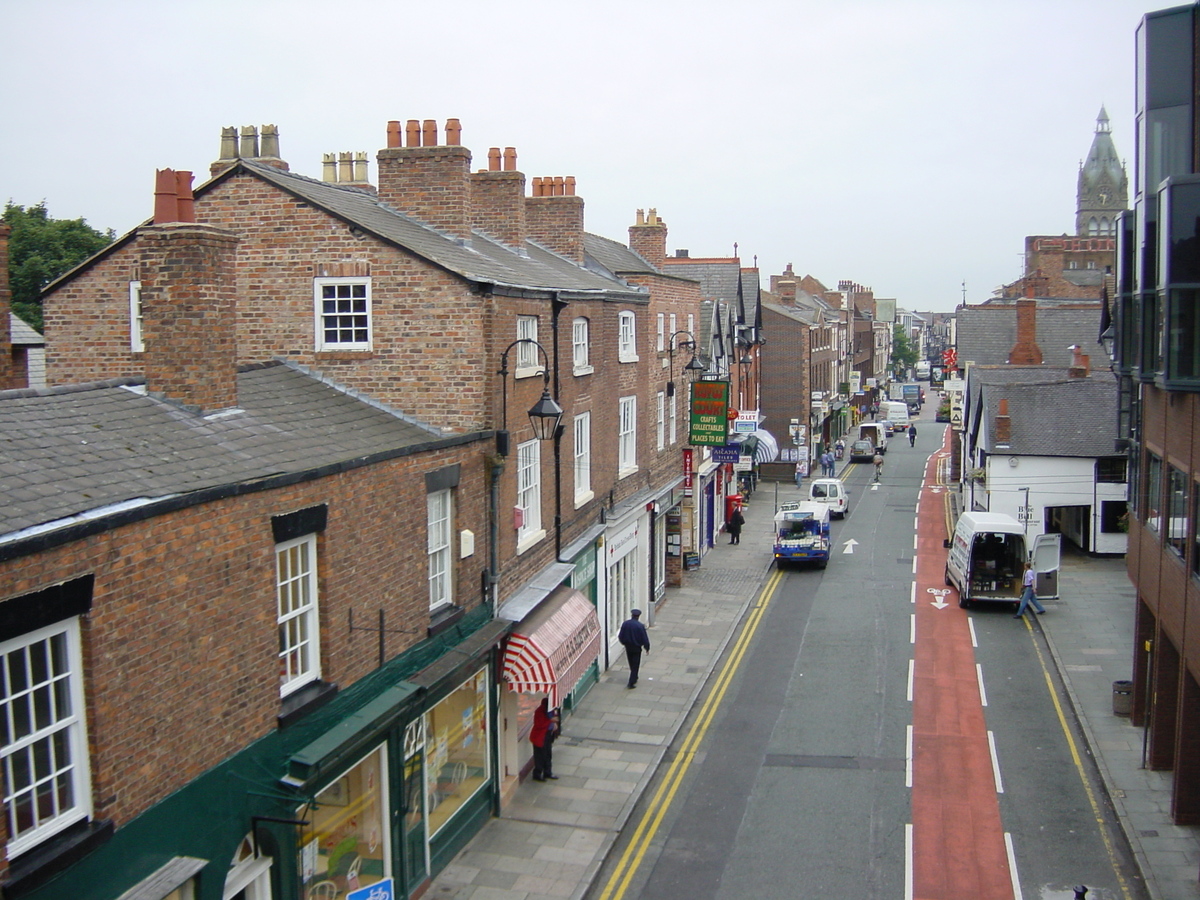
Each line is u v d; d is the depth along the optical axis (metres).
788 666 24.69
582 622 19.08
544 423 16.91
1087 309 53.12
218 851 9.67
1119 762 18.53
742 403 49.53
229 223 16.66
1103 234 116.81
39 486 8.42
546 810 16.64
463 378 16.00
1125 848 15.41
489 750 16.30
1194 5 15.91
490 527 16.19
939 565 36.41
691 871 14.74
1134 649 20.55
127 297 17.08
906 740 19.81
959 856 15.12
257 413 12.66
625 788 17.52
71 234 36.09
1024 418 38.00
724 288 48.44
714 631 27.67
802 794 17.36
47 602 7.56
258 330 16.72
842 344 88.50
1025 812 16.64
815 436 66.62
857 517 47.50
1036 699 22.17
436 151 19.36
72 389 10.90
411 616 13.59
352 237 16.23
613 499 24.84
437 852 14.38
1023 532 29.41
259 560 10.26
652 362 29.64
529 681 16.42
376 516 12.58
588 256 29.78
